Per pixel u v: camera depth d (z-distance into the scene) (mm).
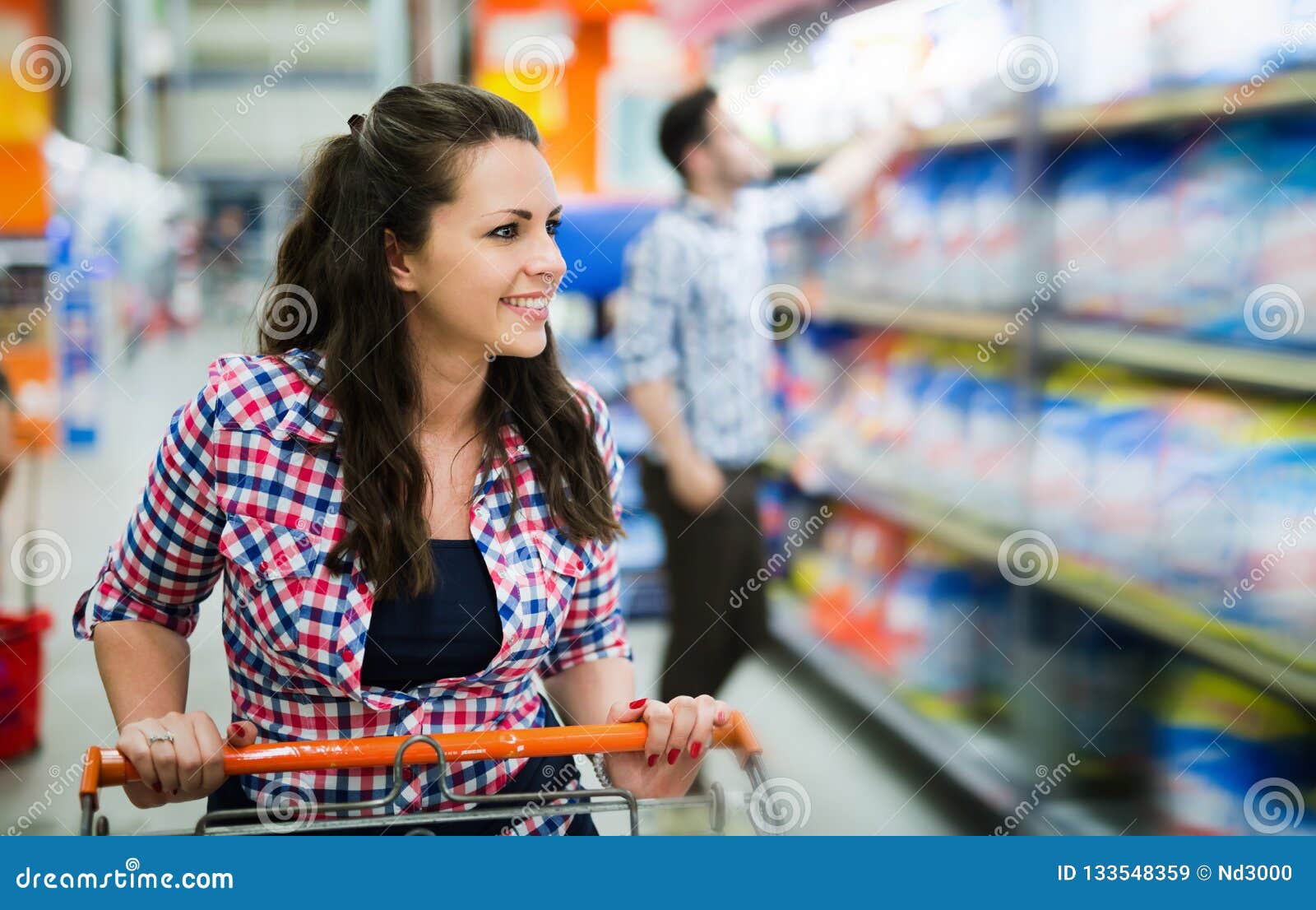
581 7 3801
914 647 3332
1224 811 2512
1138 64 2545
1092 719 2855
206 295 10773
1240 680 2551
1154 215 2570
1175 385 2670
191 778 1262
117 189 7969
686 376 3137
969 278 3121
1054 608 2924
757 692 3734
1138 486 2588
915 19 3289
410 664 1393
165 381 8555
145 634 1438
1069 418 2828
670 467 3156
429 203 1342
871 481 3543
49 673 3684
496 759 1346
